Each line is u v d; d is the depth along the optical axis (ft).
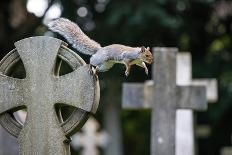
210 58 72.95
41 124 24.29
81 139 69.62
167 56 34.78
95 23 66.69
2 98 24.63
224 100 71.82
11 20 64.95
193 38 70.64
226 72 72.18
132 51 22.70
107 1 64.69
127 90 36.73
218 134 77.66
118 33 64.44
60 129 24.20
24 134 24.43
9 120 24.75
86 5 67.15
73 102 23.99
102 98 71.41
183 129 39.52
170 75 34.81
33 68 24.39
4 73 24.77
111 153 72.02
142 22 62.59
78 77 23.97
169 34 67.26
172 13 67.87
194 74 71.82
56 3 66.03
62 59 24.27
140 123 88.63
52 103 24.22
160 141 34.58
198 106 34.88
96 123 70.85
